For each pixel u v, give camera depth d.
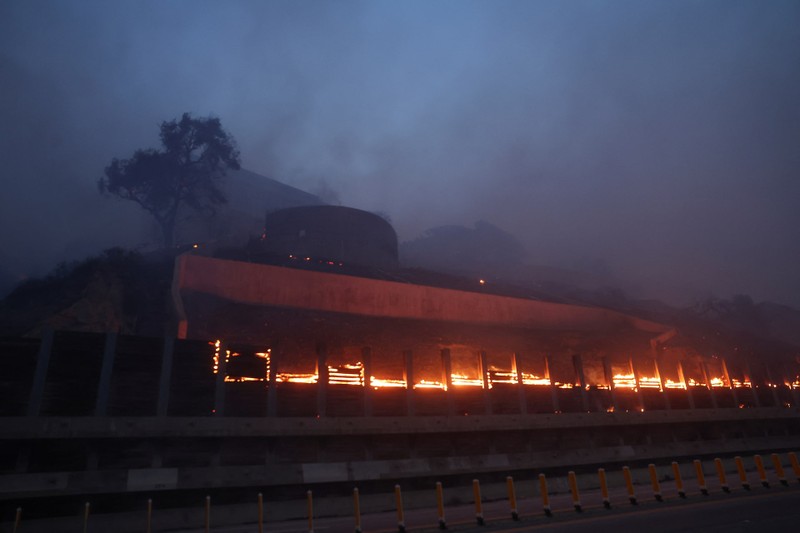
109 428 19.59
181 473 19.80
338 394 25.02
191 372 22.33
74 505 18.39
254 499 20.69
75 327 27.06
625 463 28.52
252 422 21.91
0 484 17.44
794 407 38.22
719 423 34.31
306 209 69.00
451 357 29.33
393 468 23.03
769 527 12.00
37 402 19.50
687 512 14.25
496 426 26.45
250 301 33.62
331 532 15.95
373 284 37.84
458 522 15.41
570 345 39.41
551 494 24.98
